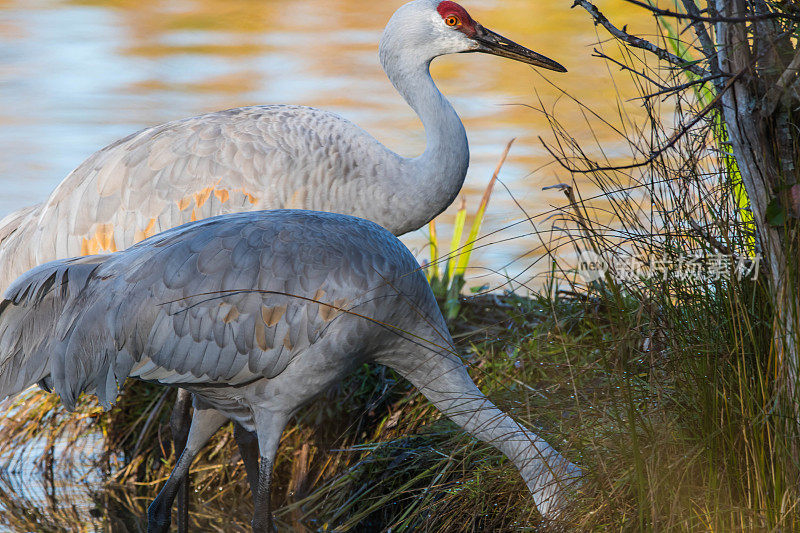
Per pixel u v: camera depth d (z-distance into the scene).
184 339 7.00
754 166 5.99
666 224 7.15
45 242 9.22
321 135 9.18
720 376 6.54
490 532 7.67
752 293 6.55
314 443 9.19
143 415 9.73
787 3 5.93
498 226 13.23
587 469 7.15
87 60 20.53
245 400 7.46
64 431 9.91
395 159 9.42
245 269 7.02
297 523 8.72
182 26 24.09
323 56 21.25
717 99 6.01
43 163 14.72
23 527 8.55
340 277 7.13
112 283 7.11
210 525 8.82
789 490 6.00
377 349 7.57
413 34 9.80
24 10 25.27
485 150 15.39
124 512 8.95
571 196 7.14
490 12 23.72
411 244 12.91
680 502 6.45
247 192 9.03
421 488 8.27
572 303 9.34
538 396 8.06
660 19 8.86
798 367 5.88
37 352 7.31
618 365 7.06
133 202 9.04
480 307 10.52
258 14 25.69
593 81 18.23
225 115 9.31
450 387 7.64
